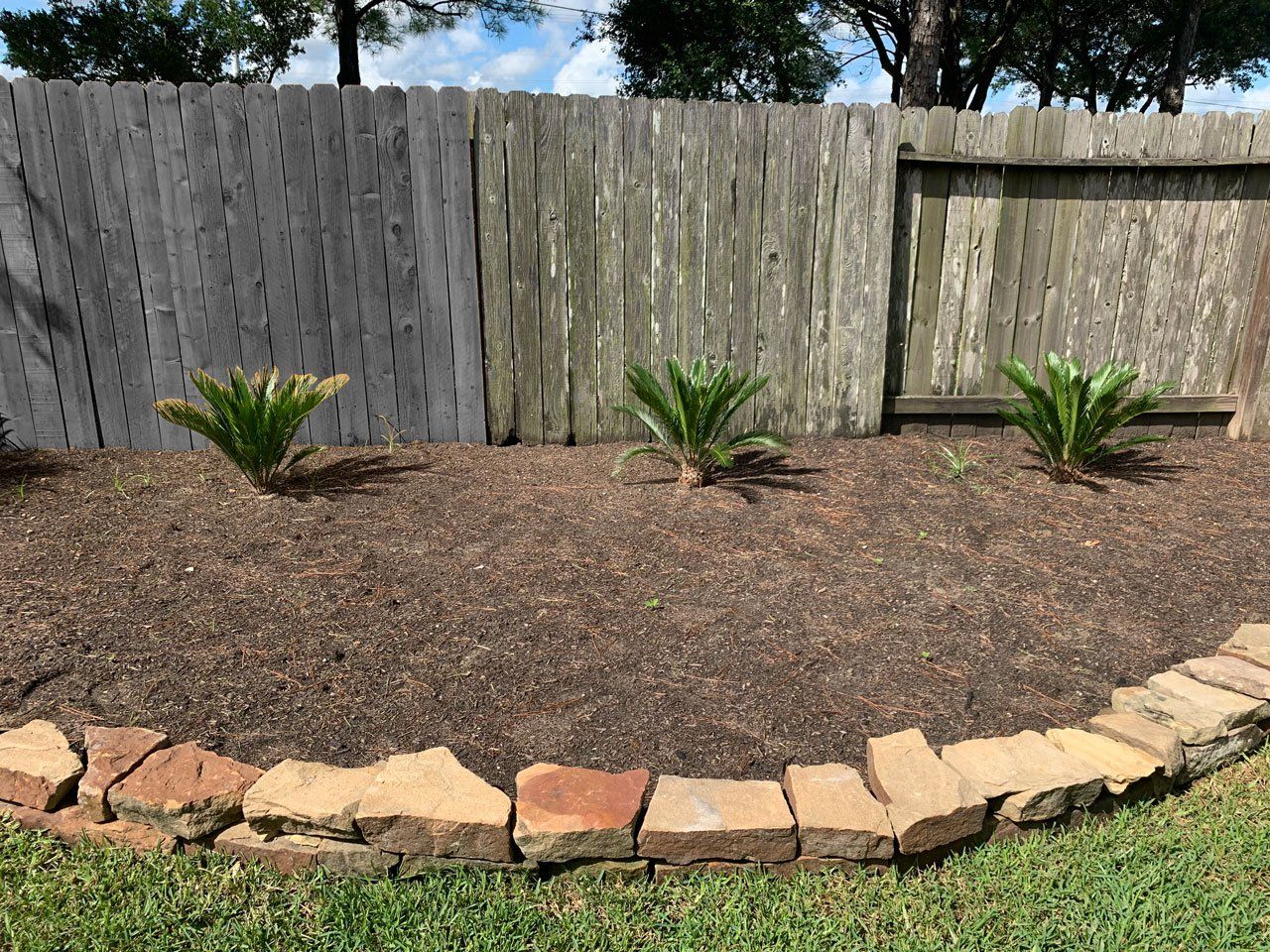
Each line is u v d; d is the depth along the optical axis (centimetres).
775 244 481
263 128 432
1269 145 499
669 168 464
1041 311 516
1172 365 529
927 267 502
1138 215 505
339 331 462
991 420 527
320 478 421
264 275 450
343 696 250
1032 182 496
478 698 251
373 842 198
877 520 387
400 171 446
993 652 281
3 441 450
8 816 208
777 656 275
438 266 461
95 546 335
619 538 362
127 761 212
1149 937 185
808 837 199
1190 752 234
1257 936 184
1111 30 2108
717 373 407
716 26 1673
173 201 436
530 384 482
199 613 290
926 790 207
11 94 416
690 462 418
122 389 455
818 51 1738
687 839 197
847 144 471
